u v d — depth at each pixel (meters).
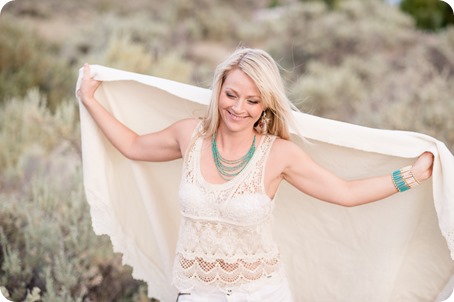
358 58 7.80
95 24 8.03
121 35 7.77
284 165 2.49
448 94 6.37
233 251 2.45
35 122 5.33
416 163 2.48
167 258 3.06
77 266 3.76
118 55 6.81
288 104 2.46
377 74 7.30
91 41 7.68
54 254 3.87
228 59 2.41
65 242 3.95
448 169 2.39
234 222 2.41
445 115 5.84
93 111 2.79
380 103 6.80
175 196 3.04
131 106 2.94
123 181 3.04
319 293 3.01
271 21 8.53
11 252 3.95
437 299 2.84
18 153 5.44
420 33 8.03
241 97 2.36
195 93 2.64
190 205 2.44
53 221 4.08
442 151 2.41
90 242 3.89
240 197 2.41
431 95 6.31
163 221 3.05
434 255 2.78
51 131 5.25
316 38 7.96
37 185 4.57
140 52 6.92
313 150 2.75
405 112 6.13
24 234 3.95
